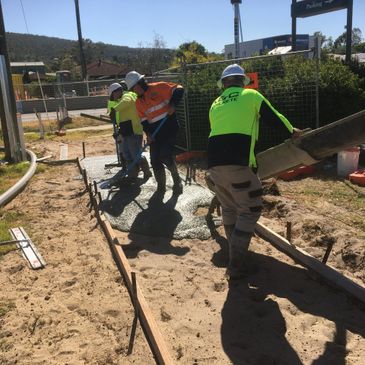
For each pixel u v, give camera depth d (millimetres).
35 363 3355
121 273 4707
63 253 5270
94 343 3568
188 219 6121
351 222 5805
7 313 4023
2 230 6004
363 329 3637
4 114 10828
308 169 8242
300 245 5203
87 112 25938
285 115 9930
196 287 4375
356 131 3891
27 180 8680
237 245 4398
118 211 6570
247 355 3359
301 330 3627
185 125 10328
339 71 9820
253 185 4324
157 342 3365
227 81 4543
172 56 43938
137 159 7387
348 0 12344
